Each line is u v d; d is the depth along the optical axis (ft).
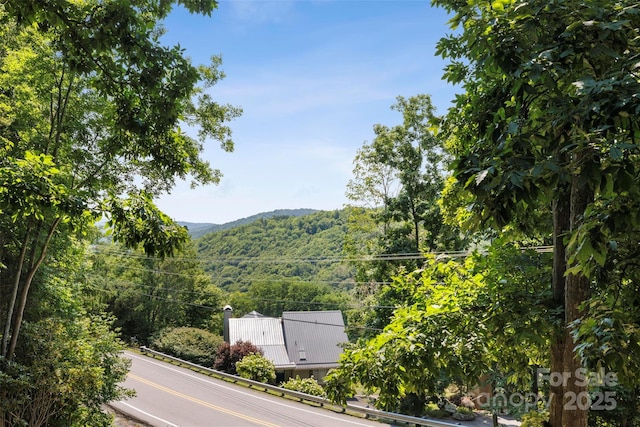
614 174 9.34
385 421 57.67
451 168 11.75
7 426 38.88
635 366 12.55
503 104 14.11
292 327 122.42
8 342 42.27
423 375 18.70
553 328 16.05
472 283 20.72
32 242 44.19
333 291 241.55
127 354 102.27
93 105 39.29
